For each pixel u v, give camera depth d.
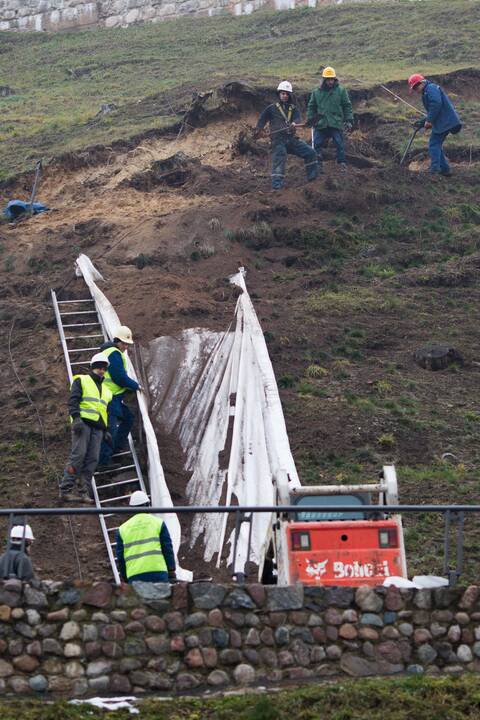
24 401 37.56
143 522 24.33
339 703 20.66
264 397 35.84
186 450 34.59
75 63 90.44
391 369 39.78
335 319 43.16
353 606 22.61
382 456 34.53
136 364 38.22
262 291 45.16
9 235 51.03
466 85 69.94
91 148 60.28
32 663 21.83
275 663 22.17
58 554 29.75
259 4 95.62
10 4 106.38
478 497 32.09
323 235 49.19
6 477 33.44
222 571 29.22
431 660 22.42
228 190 53.62
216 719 20.28
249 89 62.84
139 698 21.38
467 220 51.94
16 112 77.31
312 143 54.38
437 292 45.81
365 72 72.69
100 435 31.92
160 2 100.31
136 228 49.44
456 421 36.69
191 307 41.75
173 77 80.88
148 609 22.28
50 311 43.38
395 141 60.25
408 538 30.25
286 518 24.64
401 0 92.38
